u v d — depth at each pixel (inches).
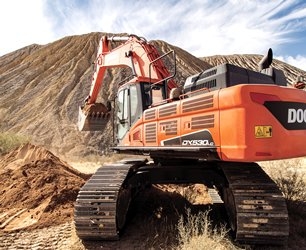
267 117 188.7
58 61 2664.9
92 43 2962.6
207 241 193.5
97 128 493.0
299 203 275.6
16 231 235.3
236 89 188.2
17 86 2321.6
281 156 189.5
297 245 206.7
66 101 1914.4
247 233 197.0
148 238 218.1
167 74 339.9
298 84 254.2
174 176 256.7
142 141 275.3
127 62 382.9
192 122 217.8
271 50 264.5
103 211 209.0
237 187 204.7
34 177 356.5
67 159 1032.2
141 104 290.7
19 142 716.7
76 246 210.4
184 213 265.4
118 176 232.5
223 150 193.6
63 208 280.4
